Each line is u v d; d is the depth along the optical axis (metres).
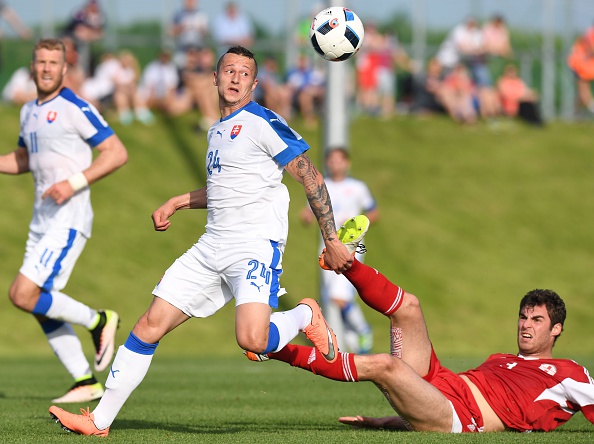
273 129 17.05
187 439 17.05
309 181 17.03
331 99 46.22
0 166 24.48
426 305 53.62
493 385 18.27
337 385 30.69
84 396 24.39
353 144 71.56
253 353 17.25
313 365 17.41
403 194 65.94
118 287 51.19
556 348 49.75
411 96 77.81
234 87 17.28
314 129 69.19
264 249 17.03
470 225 63.25
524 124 78.00
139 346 17.48
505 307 54.31
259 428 19.44
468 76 76.75
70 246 23.80
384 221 62.06
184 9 70.19
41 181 24.02
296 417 21.83
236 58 17.39
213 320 50.78
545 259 60.38
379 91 76.00
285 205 17.53
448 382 18.17
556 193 68.31
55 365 38.31
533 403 18.14
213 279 17.34
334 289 40.03
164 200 60.56
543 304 18.62
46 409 22.80
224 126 17.36
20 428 18.94
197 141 67.50
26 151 24.62
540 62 83.88
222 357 44.25
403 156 70.81
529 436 17.33
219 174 17.27
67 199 23.80
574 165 72.44
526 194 67.75
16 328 47.25
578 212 66.25
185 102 69.62
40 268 23.41
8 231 54.16
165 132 67.69
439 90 76.69
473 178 69.06
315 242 59.28
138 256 54.25
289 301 52.81
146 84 69.69
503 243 61.66
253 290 16.77
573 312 54.31
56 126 23.66
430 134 74.19
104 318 24.56
